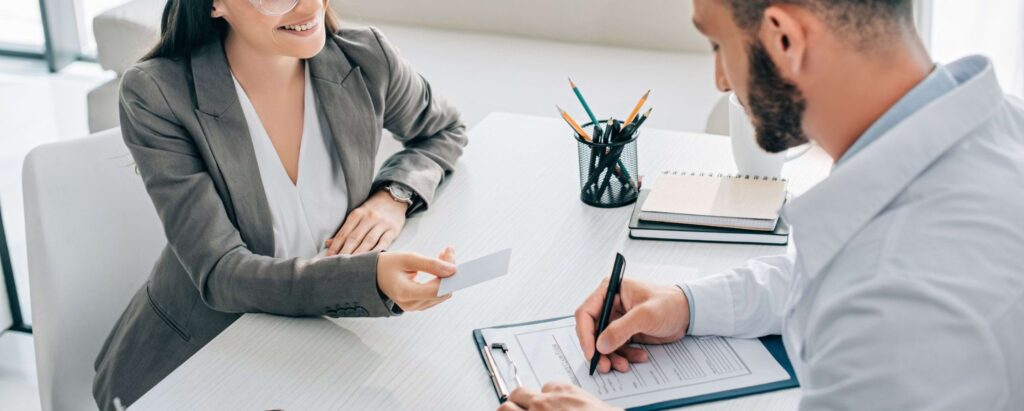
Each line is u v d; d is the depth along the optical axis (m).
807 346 0.82
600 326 1.10
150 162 1.32
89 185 1.46
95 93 2.69
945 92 0.76
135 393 1.39
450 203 1.49
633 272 1.26
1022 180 0.73
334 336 1.16
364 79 1.49
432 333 1.16
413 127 1.60
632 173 1.46
